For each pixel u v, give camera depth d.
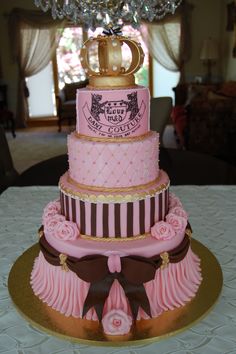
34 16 8.00
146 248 1.15
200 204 1.99
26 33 8.11
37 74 8.65
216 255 1.52
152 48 8.48
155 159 1.23
